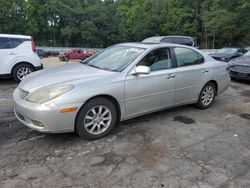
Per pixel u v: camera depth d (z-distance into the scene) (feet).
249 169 10.84
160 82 15.03
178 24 170.30
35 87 12.34
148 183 9.73
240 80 31.78
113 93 13.09
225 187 9.64
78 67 15.15
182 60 16.60
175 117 16.56
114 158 11.35
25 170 10.30
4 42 25.64
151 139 13.26
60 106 11.60
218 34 137.80
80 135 12.64
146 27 183.93
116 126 14.75
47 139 12.92
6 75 25.89
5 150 11.79
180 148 12.42
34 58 27.09
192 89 17.13
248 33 121.90
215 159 11.52
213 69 18.33
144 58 14.66
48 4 194.49
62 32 195.52
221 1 120.78
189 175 10.27
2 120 15.29
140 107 14.52
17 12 173.06
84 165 10.77
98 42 212.23
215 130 14.71
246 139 13.66
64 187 9.37
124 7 208.33
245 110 18.81
